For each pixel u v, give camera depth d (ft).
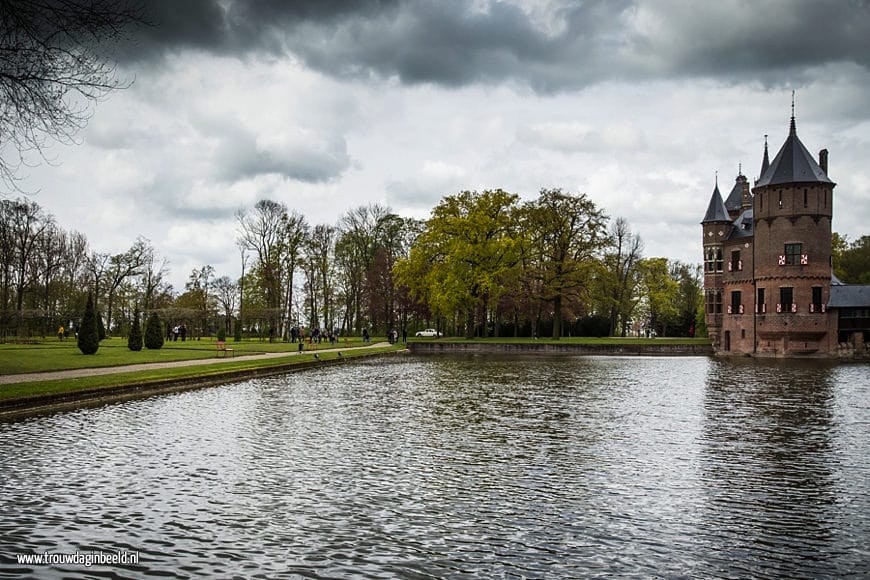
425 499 39.58
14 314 186.91
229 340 239.91
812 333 189.78
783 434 61.31
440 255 226.38
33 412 66.90
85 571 28.32
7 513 35.55
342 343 231.09
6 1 46.52
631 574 29.22
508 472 46.24
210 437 56.85
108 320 257.34
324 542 32.35
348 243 265.13
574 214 221.87
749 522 36.22
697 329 291.79
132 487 40.88
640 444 56.29
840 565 30.53
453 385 103.04
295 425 63.77
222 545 31.71
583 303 250.16
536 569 29.60
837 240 278.05
